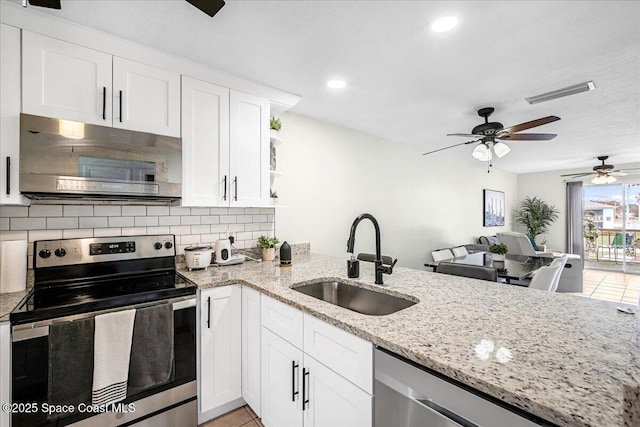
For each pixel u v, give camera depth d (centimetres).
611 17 150
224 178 208
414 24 157
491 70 208
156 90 181
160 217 212
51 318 127
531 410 62
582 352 83
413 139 404
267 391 158
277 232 283
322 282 186
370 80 224
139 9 144
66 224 177
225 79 208
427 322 107
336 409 112
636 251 641
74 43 155
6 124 138
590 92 246
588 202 698
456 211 537
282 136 290
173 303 158
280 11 146
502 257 358
